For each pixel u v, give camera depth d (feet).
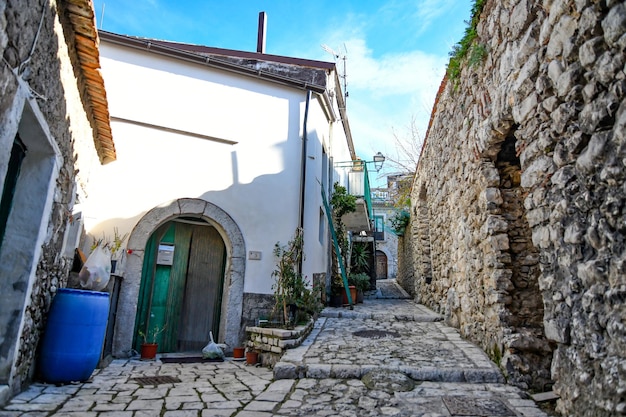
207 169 20.54
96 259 14.42
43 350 11.74
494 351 13.52
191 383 12.68
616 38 6.67
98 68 12.09
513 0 11.09
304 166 22.44
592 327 7.25
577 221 7.89
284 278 19.06
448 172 21.01
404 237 50.57
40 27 8.61
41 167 10.51
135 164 19.34
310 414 9.51
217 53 30.53
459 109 18.20
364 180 35.06
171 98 20.54
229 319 19.34
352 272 40.14
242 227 20.51
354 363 13.38
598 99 7.23
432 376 12.30
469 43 15.99
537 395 10.57
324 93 24.68
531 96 10.07
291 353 14.80
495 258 13.56
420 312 25.18
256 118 22.12
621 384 6.31
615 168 6.72
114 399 10.54
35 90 8.96
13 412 9.00
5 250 9.87
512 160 14.73
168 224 20.59
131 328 17.71
